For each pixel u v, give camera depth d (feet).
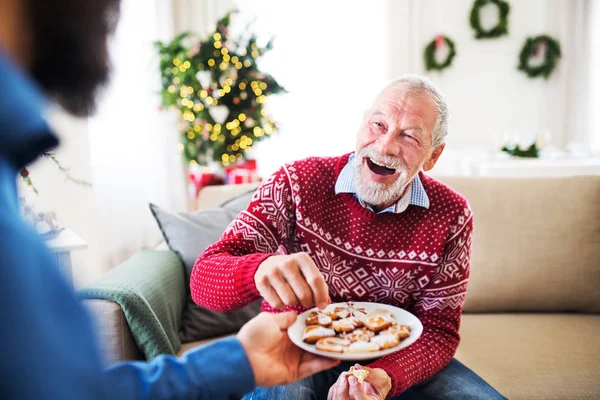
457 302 3.22
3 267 0.73
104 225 7.20
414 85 3.07
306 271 2.09
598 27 11.77
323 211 3.21
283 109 11.35
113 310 3.22
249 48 8.05
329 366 1.96
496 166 8.30
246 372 1.38
